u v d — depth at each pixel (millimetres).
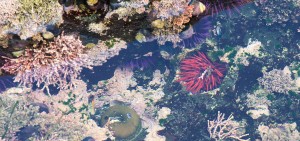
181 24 1403
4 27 1284
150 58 1504
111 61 1489
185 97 1526
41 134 1511
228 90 1527
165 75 1524
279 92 1531
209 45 1520
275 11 1559
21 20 1286
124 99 1529
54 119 1524
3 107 1518
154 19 1378
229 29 1536
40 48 1331
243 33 1546
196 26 1474
